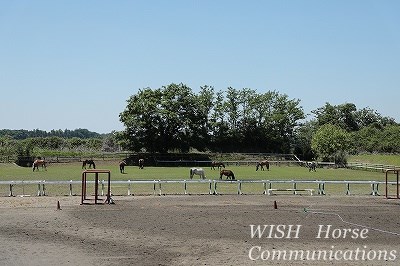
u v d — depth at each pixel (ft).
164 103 302.86
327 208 98.17
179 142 308.19
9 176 171.42
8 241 66.33
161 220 82.43
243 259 57.41
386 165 240.12
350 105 445.78
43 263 55.67
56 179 157.58
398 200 113.39
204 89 356.18
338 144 284.20
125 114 298.15
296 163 288.51
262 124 360.28
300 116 358.43
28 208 94.94
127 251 61.21
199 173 159.53
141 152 304.09
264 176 184.85
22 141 322.14
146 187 139.23
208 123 346.95
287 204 103.71
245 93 360.48
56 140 348.79
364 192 132.77
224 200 109.70
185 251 61.26
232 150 354.95
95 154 287.69
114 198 111.55
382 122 446.60
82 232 72.43
